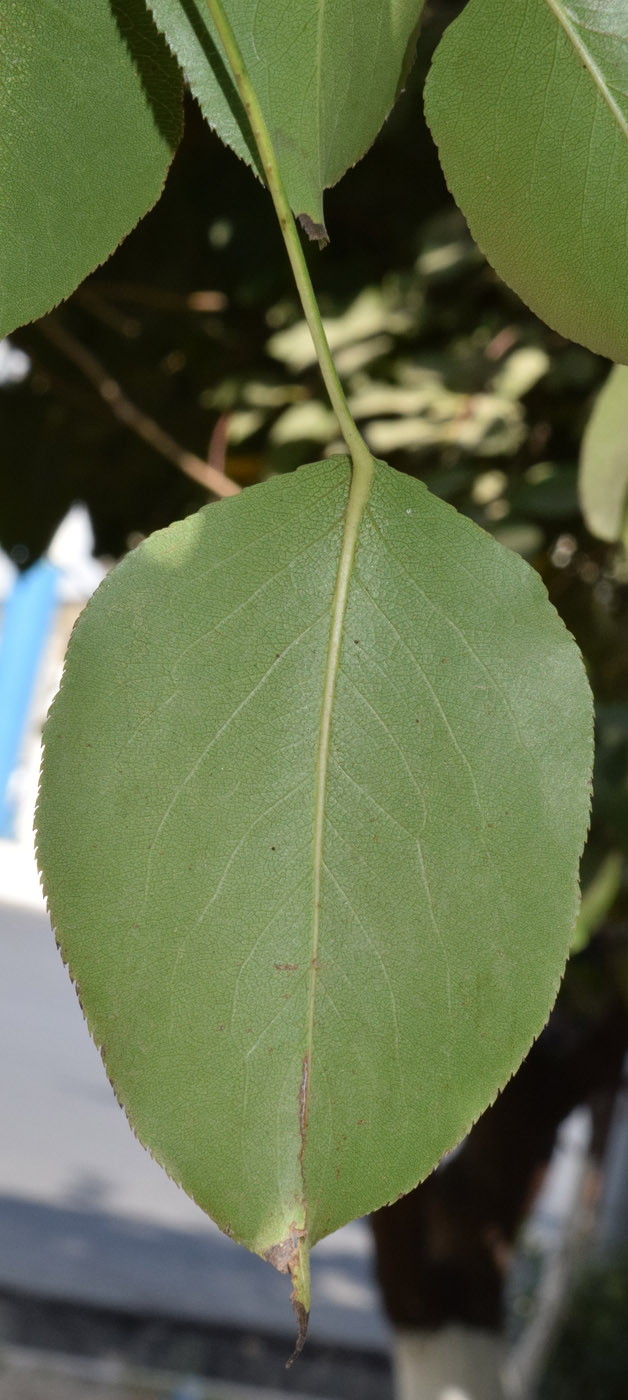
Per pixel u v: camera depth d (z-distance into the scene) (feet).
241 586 0.70
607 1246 9.62
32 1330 10.51
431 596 0.70
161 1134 0.67
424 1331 4.53
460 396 2.66
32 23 0.76
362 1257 13.52
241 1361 10.71
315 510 0.71
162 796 0.68
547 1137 4.50
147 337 3.23
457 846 0.69
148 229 3.05
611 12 0.75
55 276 0.77
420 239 2.89
